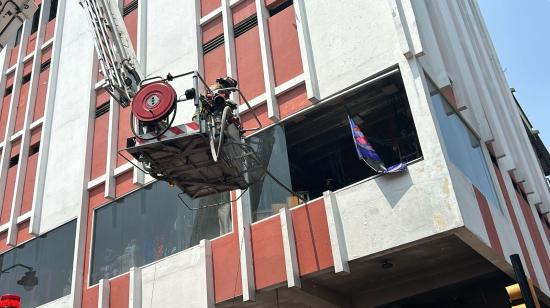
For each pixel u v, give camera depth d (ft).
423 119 37.14
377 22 42.60
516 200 48.83
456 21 54.90
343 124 43.75
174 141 28.89
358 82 41.32
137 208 49.75
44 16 72.18
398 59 40.06
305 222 39.34
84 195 53.47
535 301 20.61
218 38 51.83
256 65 47.55
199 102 29.73
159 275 44.60
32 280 53.42
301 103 43.57
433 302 46.16
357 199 37.78
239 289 40.09
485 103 50.75
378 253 35.63
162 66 54.19
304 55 44.37
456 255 39.52
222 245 42.47
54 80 65.00
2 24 34.83
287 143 44.52
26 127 63.77
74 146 57.93
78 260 50.03
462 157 40.11
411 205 35.32
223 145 29.78
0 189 61.67
